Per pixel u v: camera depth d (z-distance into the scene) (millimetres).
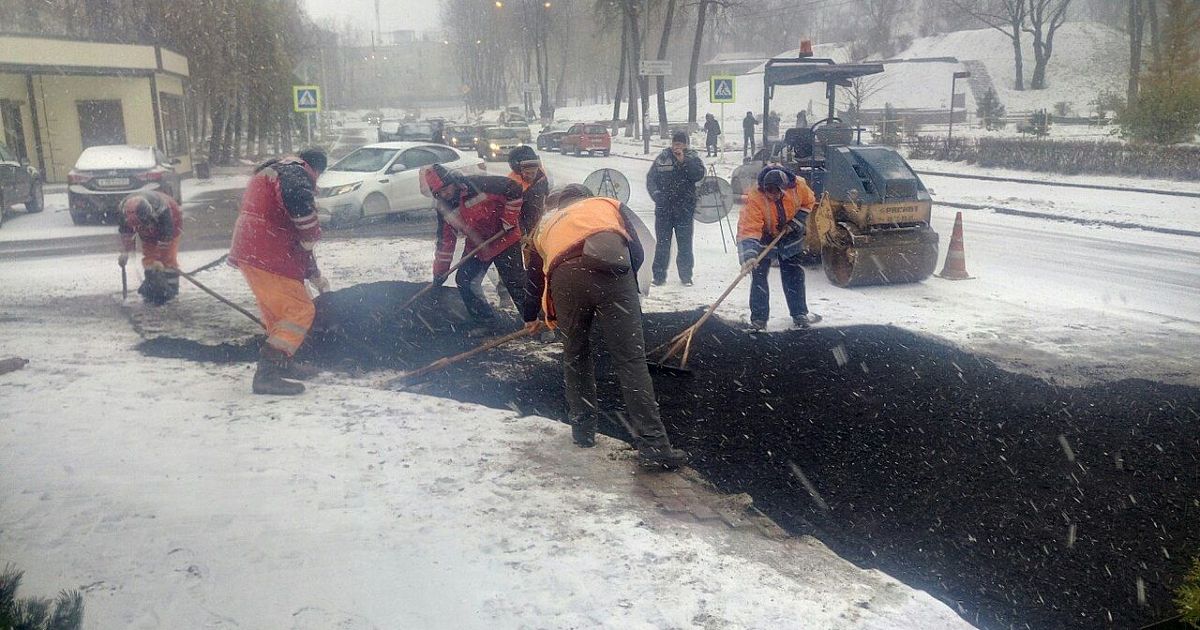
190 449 4664
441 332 7641
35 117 26156
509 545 3656
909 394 6027
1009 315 8375
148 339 7344
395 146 16266
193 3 32500
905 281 9859
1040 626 3314
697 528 3922
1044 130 38500
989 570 3727
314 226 5648
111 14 30359
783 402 5859
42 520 3771
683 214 9531
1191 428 5383
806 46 13914
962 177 24578
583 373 4867
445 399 5730
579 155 38969
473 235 7512
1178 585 3617
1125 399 5926
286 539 3652
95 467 4383
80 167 16469
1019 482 4613
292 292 5781
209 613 3078
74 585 3229
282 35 39531
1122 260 11625
